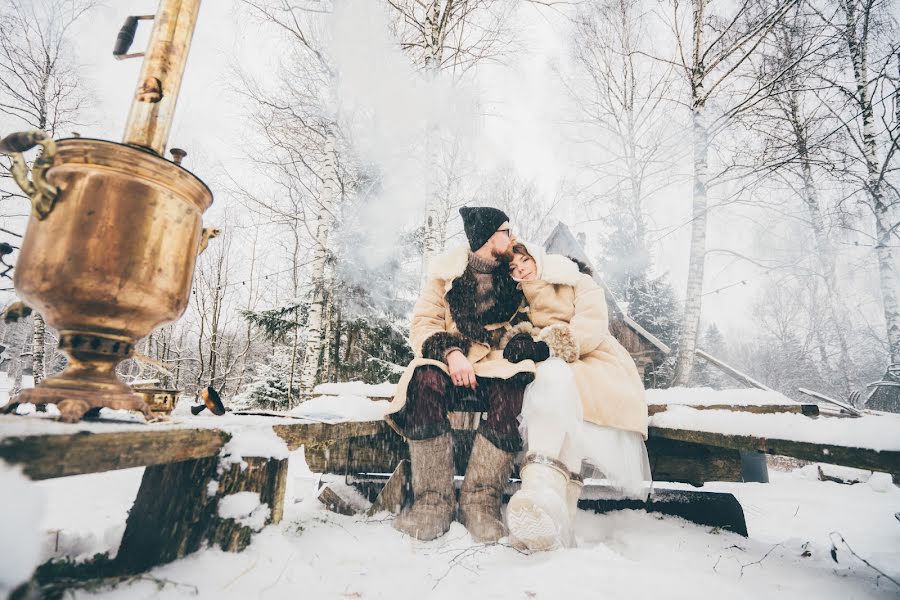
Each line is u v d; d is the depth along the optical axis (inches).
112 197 33.4
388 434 78.7
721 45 356.8
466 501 58.3
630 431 59.1
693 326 314.5
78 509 57.7
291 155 323.6
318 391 82.9
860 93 353.1
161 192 35.4
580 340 63.4
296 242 492.7
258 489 43.5
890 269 333.4
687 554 54.5
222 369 733.9
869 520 96.0
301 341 410.3
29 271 32.6
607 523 69.2
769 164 336.5
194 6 41.5
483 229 70.1
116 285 33.0
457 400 64.4
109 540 43.0
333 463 78.3
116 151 33.4
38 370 331.9
